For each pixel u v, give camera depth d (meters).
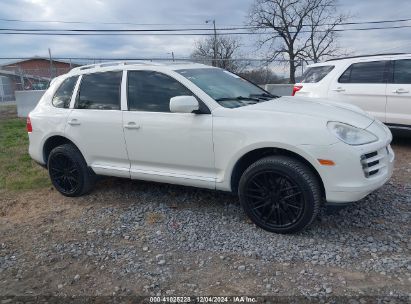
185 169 4.38
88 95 5.05
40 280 3.38
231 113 4.02
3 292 3.23
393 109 6.91
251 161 4.14
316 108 4.07
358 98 7.27
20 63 44.03
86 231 4.27
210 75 4.79
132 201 5.06
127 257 3.66
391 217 4.13
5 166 7.13
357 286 2.98
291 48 42.78
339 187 3.54
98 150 4.93
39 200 5.37
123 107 4.69
